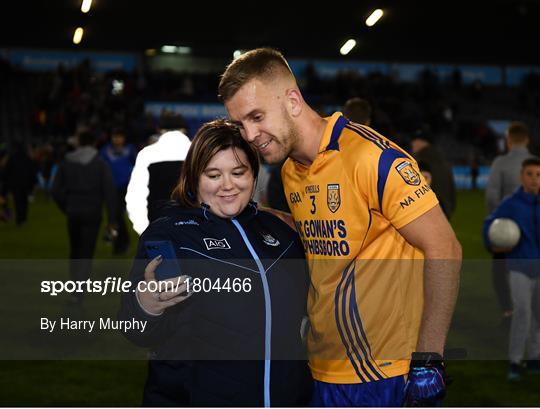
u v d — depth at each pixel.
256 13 9.02
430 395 1.89
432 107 29.34
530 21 22.59
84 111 25.36
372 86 28.34
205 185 2.00
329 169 2.05
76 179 6.11
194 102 25.89
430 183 4.55
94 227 6.20
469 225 13.03
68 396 3.83
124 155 8.64
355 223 2.04
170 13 9.51
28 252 9.35
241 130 2.02
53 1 10.88
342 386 2.14
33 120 25.50
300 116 2.04
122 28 9.79
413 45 19.55
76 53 29.41
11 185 12.53
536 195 4.18
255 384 1.98
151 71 28.34
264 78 1.97
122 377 4.15
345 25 8.68
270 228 2.15
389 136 4.89
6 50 28.91
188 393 1.97
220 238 2.01
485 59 28.62
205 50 28.91
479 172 26.23
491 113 31.23
